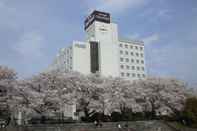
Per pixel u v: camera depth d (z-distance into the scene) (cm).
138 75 16300
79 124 6731
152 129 7556
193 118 7888
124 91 8331
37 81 7088
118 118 8206
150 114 8812
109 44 15625
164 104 8612
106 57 15300
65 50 16025
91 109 7412
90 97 7581
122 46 16275
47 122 7256
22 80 6812
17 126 6044
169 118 8606
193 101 8125
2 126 6038
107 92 7788
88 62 15062
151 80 8994
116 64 15538
